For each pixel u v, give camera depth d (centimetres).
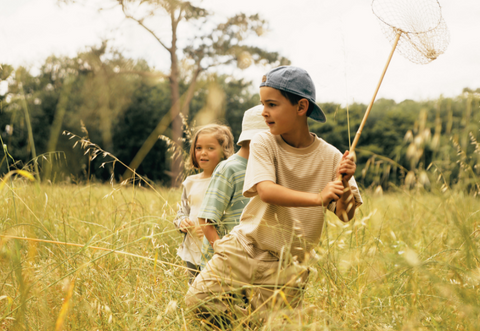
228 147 261
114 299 165
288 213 167
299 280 136
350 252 164
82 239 248
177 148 283
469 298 120
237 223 209
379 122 2045
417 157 148
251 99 2339
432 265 153
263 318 149
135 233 247
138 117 2291
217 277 160
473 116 178
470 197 194
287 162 168
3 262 168
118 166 2328
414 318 121
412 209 305
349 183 168
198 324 154
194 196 251
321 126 2086
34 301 153
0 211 230
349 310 135
